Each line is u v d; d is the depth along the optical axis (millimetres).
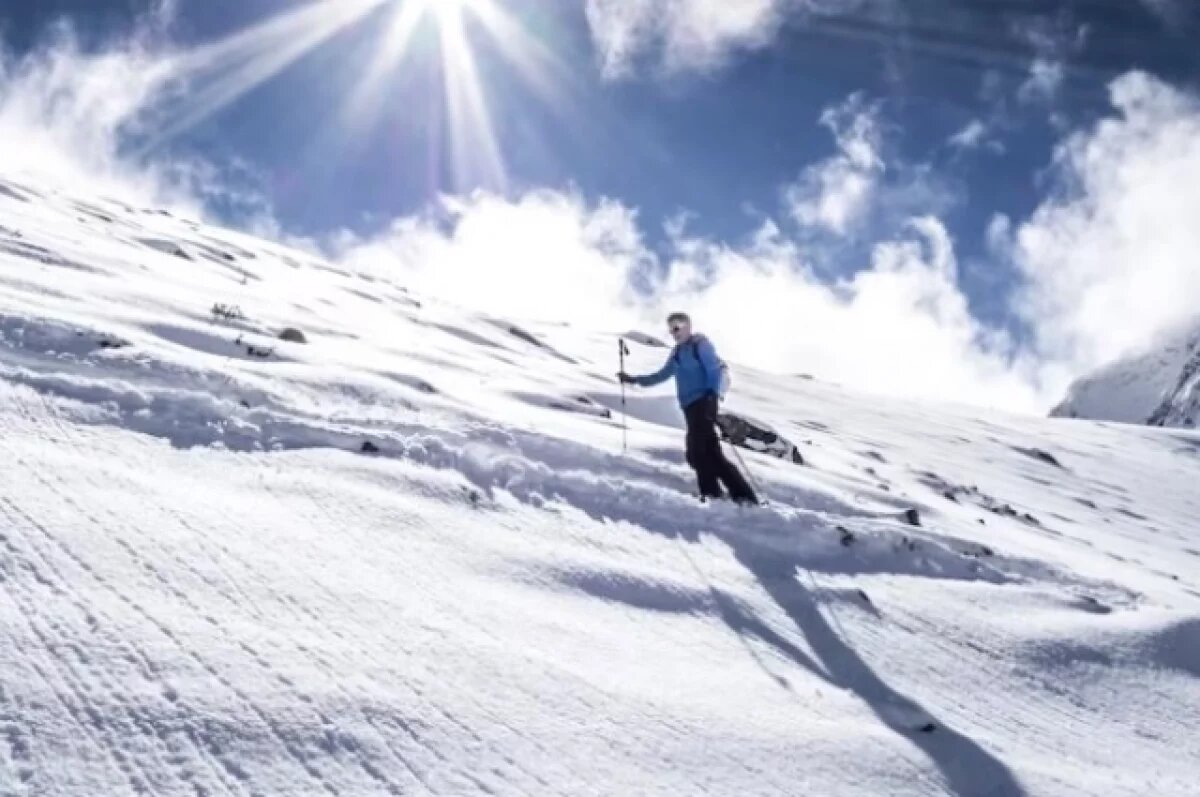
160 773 3604
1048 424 68562
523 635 5488
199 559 5418
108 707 3883
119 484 6293
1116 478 46062
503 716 4496
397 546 6426
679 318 9781
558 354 34312
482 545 6820
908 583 8484
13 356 8867
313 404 9664
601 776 4211
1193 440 70500
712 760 4566
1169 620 8617
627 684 5156
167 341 11414
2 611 4418
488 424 10523
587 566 6832
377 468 7855
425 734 4191
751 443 16609
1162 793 5523
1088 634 7965
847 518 9836
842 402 50156
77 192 38250
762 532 8695
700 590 7012
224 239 39375
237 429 7992
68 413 7574
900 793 4734
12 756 3508
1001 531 15508
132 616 4605
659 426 16344
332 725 4082
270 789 3643
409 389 11406
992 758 5375
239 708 4051
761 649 6312
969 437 45500
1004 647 7379
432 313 33188
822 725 5234
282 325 16562
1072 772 5531
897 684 6305
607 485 8773
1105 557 17406
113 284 15352
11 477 5984
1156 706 7070
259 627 4793
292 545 5961
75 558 5078
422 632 5168
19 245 17078
